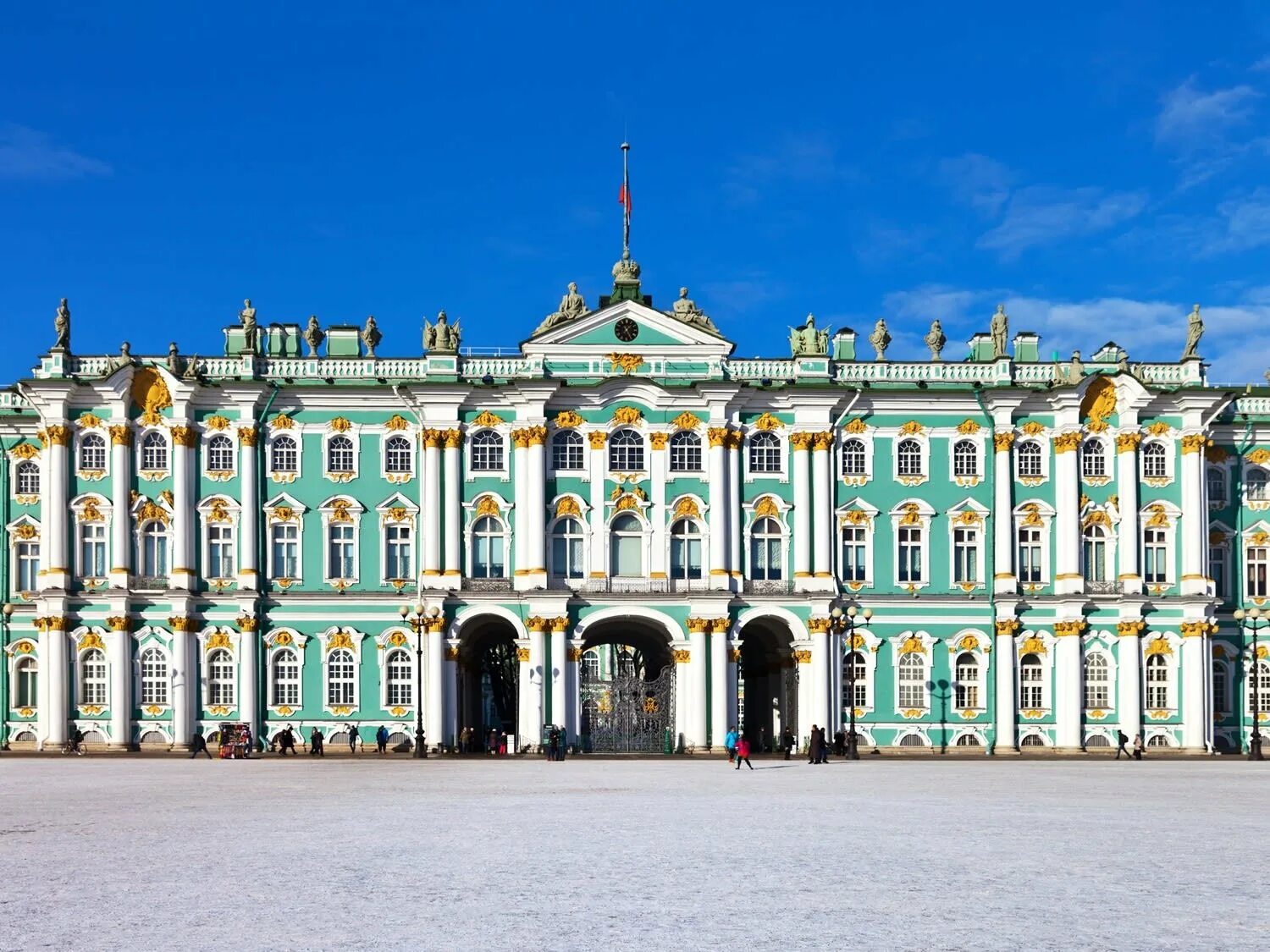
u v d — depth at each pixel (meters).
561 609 86.62
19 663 89.19
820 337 91.19
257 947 18.53
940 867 25.92
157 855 27.80
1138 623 89.19
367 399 89.31
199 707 87.50
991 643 89.69
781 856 27.42
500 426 89.12
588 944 18.70
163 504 88.25
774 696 93.62
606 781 55.06
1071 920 20.39
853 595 89.31
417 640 85.12
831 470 90.19
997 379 91.19
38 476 90.06
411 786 50.94
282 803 41.59
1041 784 52.84
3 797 44.47
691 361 89.94
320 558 88.88
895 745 88.75
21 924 20.20
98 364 89.81
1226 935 19.20
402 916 20.78
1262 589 93.12
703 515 89.00
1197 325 92.44
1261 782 55.22
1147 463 91.38
